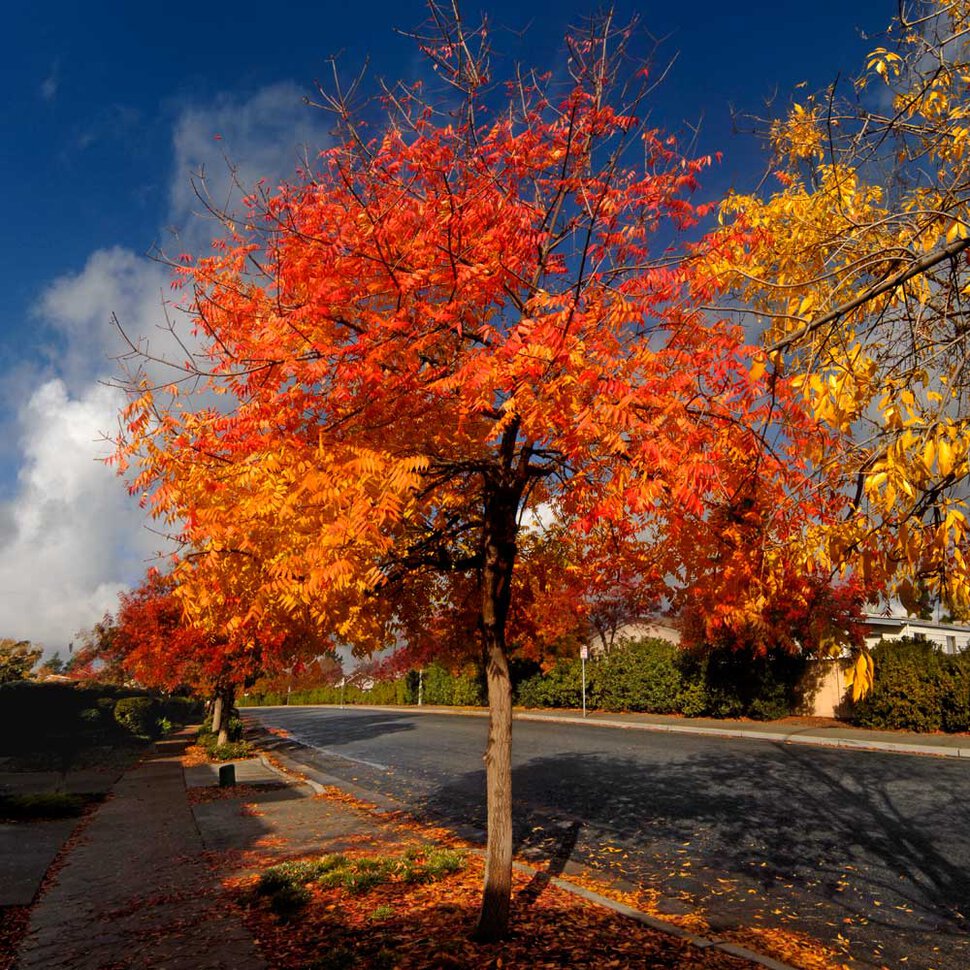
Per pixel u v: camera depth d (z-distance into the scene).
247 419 4.95
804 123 4.76
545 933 5.64
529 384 4.43
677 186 5.43
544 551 8.07
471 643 8.48
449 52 5.41
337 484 4.54
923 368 2.97
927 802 10.48
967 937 5.77
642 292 5.16
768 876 7.55
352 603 5.98
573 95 5.08
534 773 15.35
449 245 4.94
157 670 22.77
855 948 5.57
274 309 5.47
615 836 9.63
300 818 12.07
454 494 6.71
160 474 5.54
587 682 30.97
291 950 5.58
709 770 14.45
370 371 4.72
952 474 2.58
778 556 4.01
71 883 8.41
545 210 5.92
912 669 19.02
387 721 35.62
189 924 6.50
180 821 12.20
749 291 4.80
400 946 5.42
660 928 5.79
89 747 26.08
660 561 6.50
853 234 3.77
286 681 27.17
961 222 2.99
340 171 5.33
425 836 10.08
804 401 3.52
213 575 5.50
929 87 3.57
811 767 14.06
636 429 4.28
